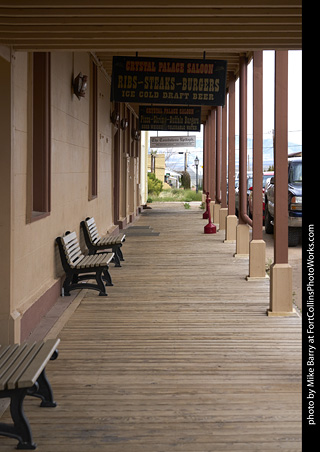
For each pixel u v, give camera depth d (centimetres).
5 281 539
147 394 450
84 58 1020
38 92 704
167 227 1803
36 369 376
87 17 461
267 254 1229
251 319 679
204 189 2780
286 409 421
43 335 612
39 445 368
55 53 765
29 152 616
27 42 502
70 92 884
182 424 397
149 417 409
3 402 439
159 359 534
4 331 536
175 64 830
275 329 636
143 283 899
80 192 988
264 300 779
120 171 1675
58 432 386
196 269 1027
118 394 450
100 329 636
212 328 640
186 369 506
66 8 450
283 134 696
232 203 1409
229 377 487
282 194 694
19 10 451
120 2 439
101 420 404
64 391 457
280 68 698
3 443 374
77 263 816
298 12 454
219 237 1524
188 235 1575
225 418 407
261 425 396
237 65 1277
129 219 1952
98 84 1194
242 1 441
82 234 1005
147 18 462
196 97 837
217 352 554
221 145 1850
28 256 638
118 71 823
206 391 456
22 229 606
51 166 744
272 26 475
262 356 542
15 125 564
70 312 707
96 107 1155
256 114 917
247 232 1166
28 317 608
